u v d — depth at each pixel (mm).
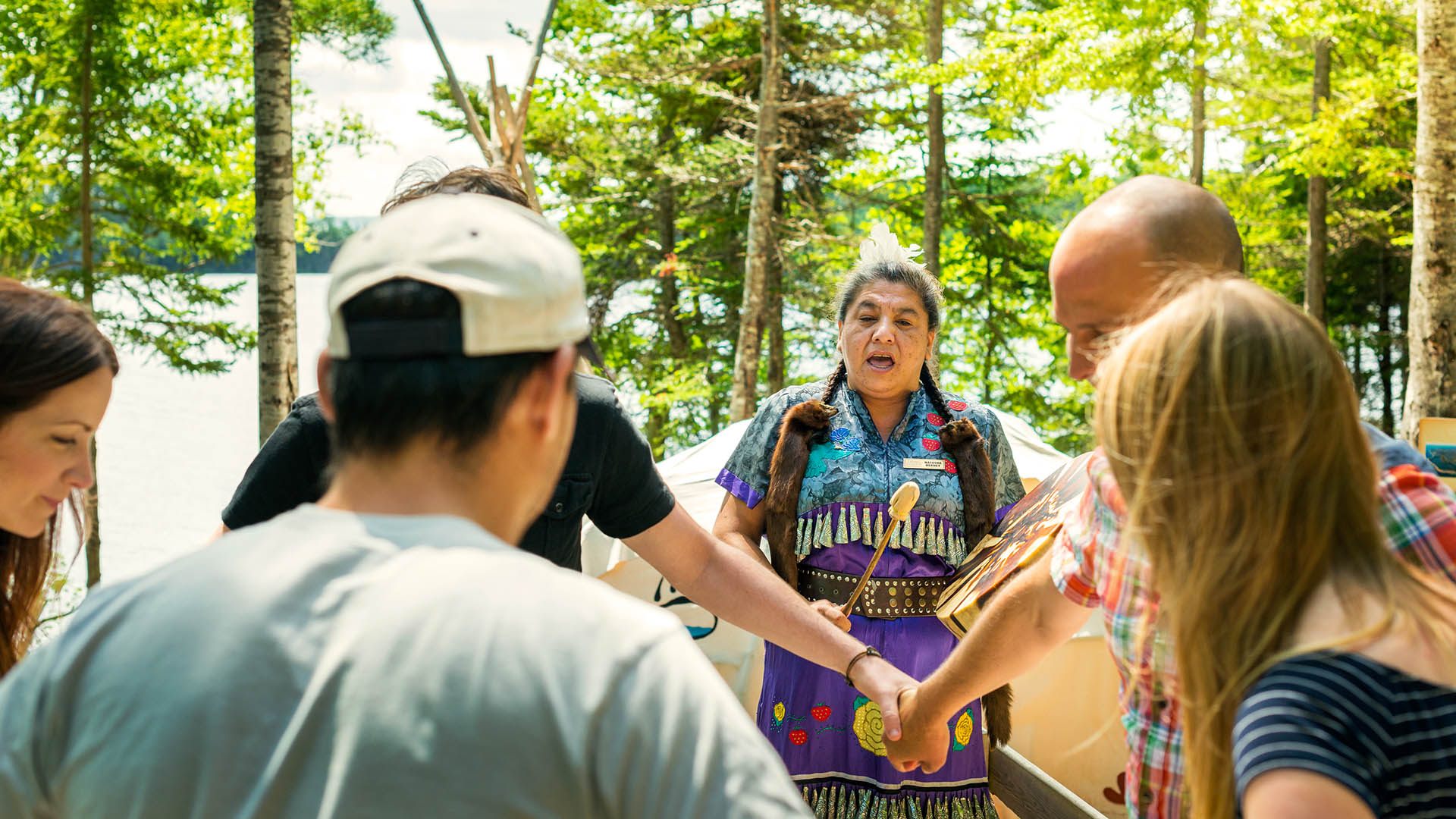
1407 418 6938
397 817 761
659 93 16188
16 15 13086
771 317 16781
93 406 1569
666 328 18406
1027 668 1752
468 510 916
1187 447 1067
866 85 14445
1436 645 979
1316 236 16219
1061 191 17438
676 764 788
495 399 899
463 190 2061
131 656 839
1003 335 18344
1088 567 1490
